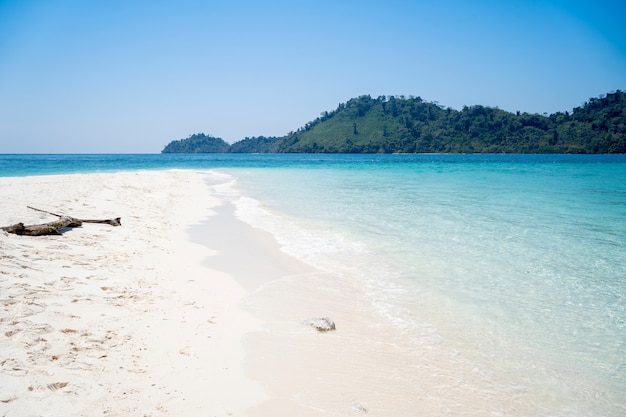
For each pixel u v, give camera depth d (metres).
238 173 49.72
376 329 6.54
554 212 18.11
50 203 15.21
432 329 6.59
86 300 6.47
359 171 54.97
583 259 10.62
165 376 4.75
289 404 4.45
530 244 12.12
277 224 15.05
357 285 8.56
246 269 9.45
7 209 12.91
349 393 4.73
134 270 8.48
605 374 5.44
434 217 16.62
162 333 5.82
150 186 27.05
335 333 6.34
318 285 8.52
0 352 4.56
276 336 6.13
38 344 4.88
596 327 6.77
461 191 27.34
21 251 8.38
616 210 18.75
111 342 5.31
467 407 4.60
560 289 8.46
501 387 5.06
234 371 5.04
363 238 12.80
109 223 12.83
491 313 7.25
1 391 3.91
